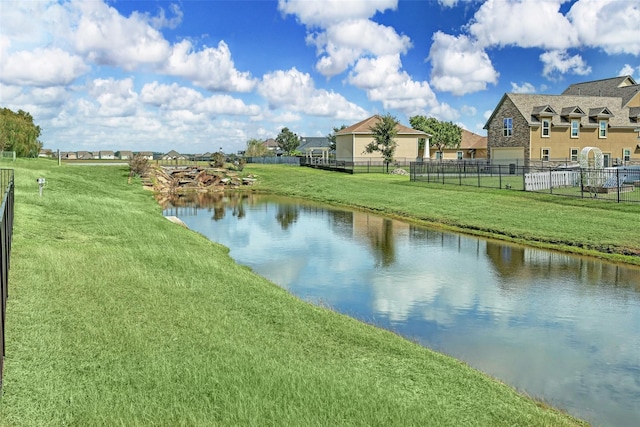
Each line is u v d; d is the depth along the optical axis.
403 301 12.22
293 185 45.16
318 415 5.74
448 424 5.90
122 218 18.36
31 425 5.06
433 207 27.75
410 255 17.53
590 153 49.78
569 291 13.02
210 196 40.53
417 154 62.62
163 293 9.78
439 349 9.27
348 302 12.12
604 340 9.75
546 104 49.84
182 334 7.78
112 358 6.68
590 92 56.66
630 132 51.03
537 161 46.94
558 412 6.88
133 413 5.43
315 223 25.39
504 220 22.62
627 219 20.61
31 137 53.75
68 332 7.32
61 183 27.70
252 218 27.34
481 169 48.78
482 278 14.37
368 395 6.33
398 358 7.92
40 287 9.07
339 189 39.69
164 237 16.06
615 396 7.56
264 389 6.20
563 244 18.28
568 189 30.34
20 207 17.06
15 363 6.21
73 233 14.45
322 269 15.50
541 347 9.41
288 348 7.79
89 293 9.14
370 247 19.03
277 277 14.47
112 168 47.62
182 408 5.62
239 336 8.01
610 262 15.97
